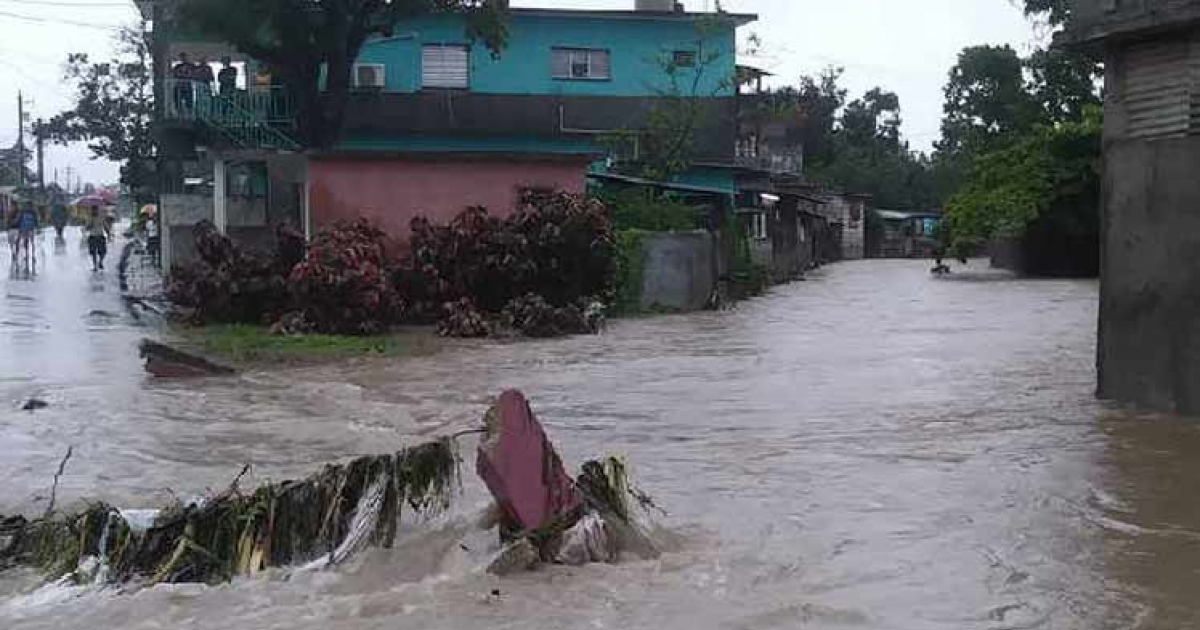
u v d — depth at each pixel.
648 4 39.78
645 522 7.21
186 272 22.44
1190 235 10.84
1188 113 10.82
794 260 46.69
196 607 5.96
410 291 22.33
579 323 21.20
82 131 49.22
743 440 10.26
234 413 12.12
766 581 6.18
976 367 15.17
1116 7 11.17
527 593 6.04
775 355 17.20
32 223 33.12
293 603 5.97
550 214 22.80
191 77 31.02
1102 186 11.88
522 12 35.84
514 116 36.25
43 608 6.09
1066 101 49.84
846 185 78.62
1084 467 8.80
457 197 24.86
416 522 7.07
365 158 24.42
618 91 36.97
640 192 30.19
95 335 19.81
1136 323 11.52
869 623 5.50
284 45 28.95
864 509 7.66
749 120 45.94
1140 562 6.39
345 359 17.25
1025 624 5.45
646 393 13.38
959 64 61.09
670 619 5.59
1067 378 13.88
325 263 20.44
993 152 43.31
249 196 28.89
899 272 47.94
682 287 26.16
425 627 5.53
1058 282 36.28
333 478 6.94
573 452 9.77
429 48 35.69
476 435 10.38
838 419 11.27
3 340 18.92
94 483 8.80
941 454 9.40
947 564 6.40
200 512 6.83
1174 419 10.77
